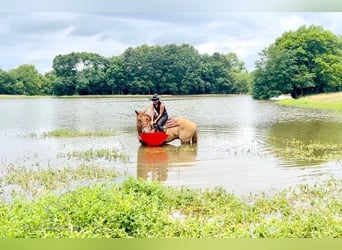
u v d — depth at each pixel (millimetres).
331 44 45438
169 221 6039
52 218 5605
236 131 17406
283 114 25875
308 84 43188
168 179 9258
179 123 13922
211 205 7184
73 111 29391
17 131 17734
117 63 56156
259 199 7594
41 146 13789
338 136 15812
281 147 13297
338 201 7547
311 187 8555
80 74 55250
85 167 10453
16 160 11531
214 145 13688
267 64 44500
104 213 5648
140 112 13938
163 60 57469
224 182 8992
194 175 9625
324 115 25062
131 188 7617
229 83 60156
